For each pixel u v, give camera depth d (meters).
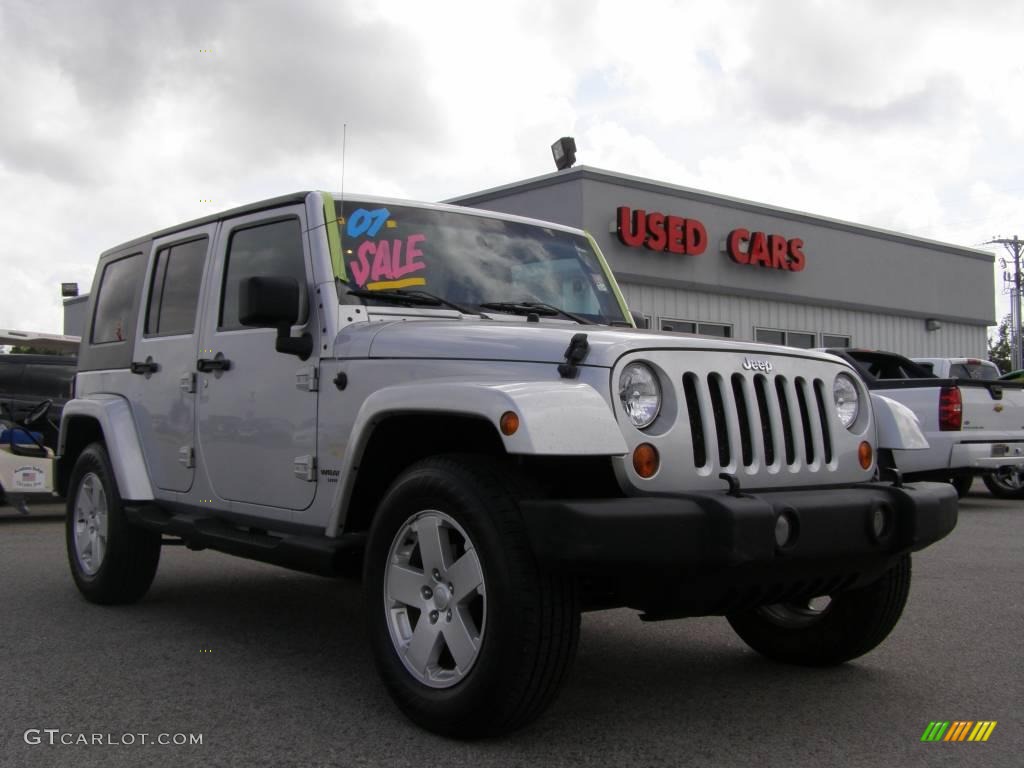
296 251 4.23
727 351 3.44
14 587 6.04
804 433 3.62
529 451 2.85
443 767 2.99
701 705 3.68
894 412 3.93
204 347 4.67
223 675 4.04
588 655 4.49
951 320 26.38
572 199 17.31
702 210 19.34
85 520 5.55
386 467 3.79
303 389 4.00
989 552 7.55
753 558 3.00
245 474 4.34
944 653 4.49
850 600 4.04
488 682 3.02
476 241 4.57
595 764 3.03
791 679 4.07
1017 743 3.27
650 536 2.91
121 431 5.22
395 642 3.41
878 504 3.41
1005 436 10.82
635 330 3.87
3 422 9.69
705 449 3.27
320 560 3.78
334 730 3.34
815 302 22.17
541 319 4.34
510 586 2.99
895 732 3.38
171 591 5.93
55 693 3.78
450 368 3.43
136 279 5.49
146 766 3.01
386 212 4.35
